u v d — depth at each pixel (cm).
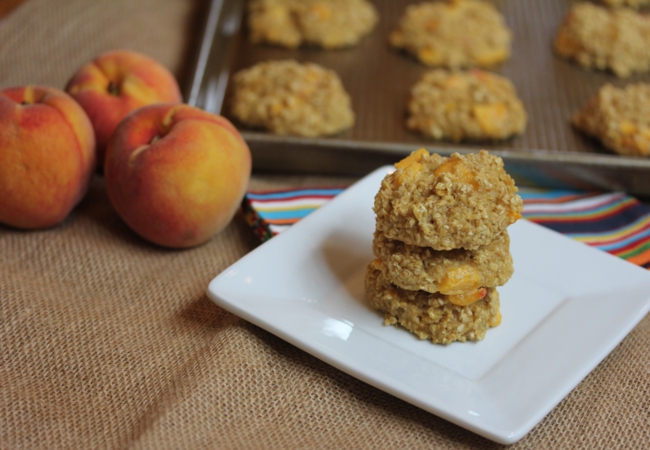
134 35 69
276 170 57
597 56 69
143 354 42
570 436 39
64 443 39
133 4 73
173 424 39
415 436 39
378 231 42
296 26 71
